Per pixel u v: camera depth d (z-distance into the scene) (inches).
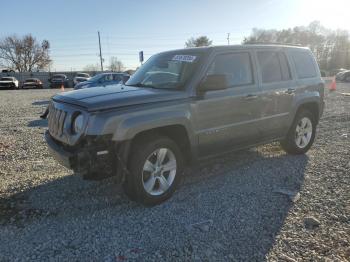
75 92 183.0
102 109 154.8
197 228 148.6
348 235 141.9
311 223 150.8
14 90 1534.2
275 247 133.8
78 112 159.2
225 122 197.2
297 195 180.1
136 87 193.8
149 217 159.0
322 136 323.0
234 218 157.1
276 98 227.0
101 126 151.4
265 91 218.8
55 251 131.5
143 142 166.7
